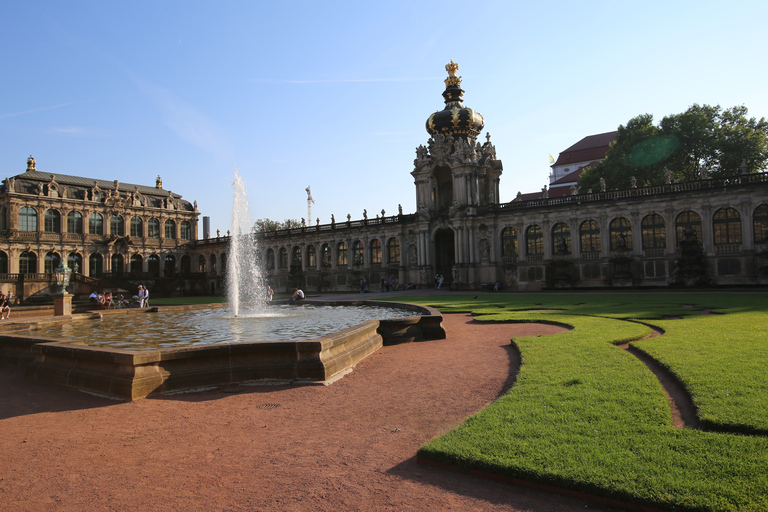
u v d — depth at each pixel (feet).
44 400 41.70
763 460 23.15
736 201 180.14
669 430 27.61
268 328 76.64
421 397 40.29
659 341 57.16
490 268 237.45
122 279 305.73
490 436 27.89
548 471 23.08
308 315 101.45
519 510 21.47
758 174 177.47
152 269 349.82
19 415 37.81
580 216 214.07
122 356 42.06
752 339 54.90
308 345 46.26
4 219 287.69
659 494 20.65
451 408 36.94
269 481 25.35
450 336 75.61
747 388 34.81
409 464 26.81
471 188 249.34
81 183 316.81
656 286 193.06
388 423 34.04
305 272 309.01
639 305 112.47
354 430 32.83
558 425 29.09
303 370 46.03
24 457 29.22
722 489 20.59
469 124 265.13
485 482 24.25
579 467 23.32
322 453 28.94
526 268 228.43
